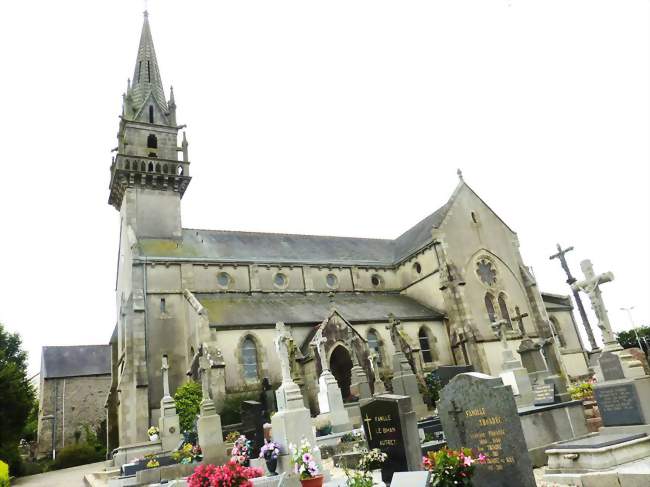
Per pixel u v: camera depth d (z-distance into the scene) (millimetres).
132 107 46750
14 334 51719
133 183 42500
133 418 32094
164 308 36812
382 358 38031
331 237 53406
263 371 33562
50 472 42125
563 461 11695
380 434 12211
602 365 16062
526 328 44312
